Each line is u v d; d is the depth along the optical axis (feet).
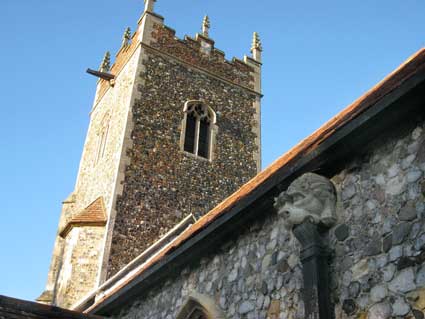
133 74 58.90
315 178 17.29
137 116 55.52
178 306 24.31
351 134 15.94
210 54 66.33
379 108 14.80
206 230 22.03
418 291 13.24
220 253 22.79
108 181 52.85
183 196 53.78
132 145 53.42
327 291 15.74
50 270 54.65
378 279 14.52
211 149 59.16
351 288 15.24
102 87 70.44
